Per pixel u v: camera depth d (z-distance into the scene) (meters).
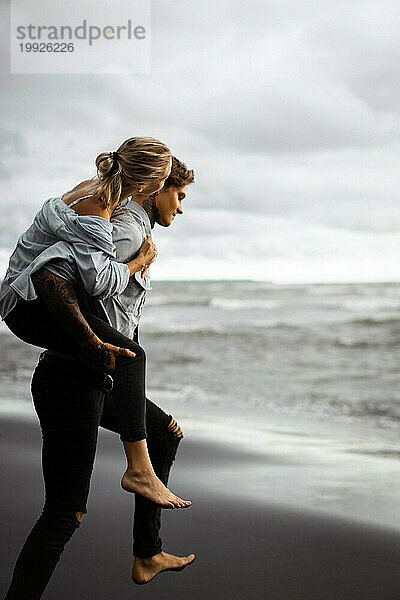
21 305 1.64
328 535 2.45
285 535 2.44
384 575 2.08
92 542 2.32
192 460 3.69
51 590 1.93
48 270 1.57
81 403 1.67
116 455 3.64
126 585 1.98
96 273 1.58
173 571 2.08
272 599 1.91
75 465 1.67
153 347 13.74
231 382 9.73
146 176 1.66
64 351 1.65
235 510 2.73
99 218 1.63
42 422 1.69
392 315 16.59
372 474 3.39
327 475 3.37
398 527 2.54
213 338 14.69
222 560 2.18
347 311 17.50
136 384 1.66
